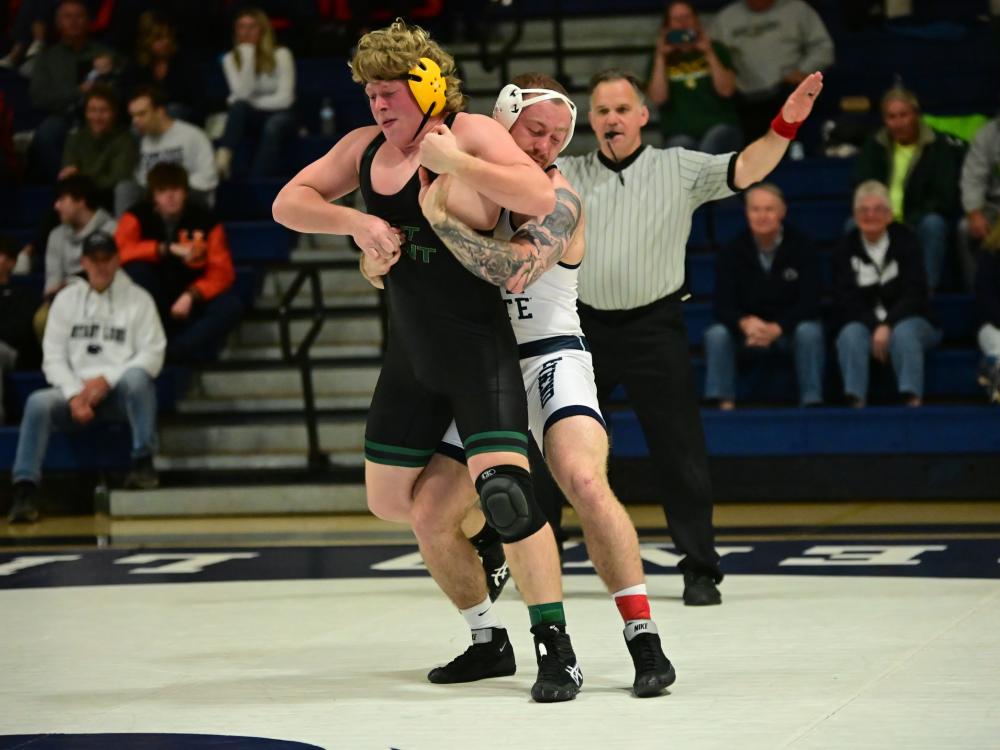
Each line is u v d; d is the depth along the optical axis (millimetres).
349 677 6215
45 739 5207
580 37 17750
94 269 13070
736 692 5668
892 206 13758
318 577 9328
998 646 6426
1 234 14523
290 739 5102
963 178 13789
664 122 15039
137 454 13008
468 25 18000
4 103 16781
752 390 13242
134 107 15211
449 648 6844
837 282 12859
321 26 18109
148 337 13180
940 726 5027
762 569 9078
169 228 14281
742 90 15492
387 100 5430
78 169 15555
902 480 12430
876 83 16562
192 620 7840
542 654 5602
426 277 5516
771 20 15461
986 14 16875
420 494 5867
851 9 16781
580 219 5828
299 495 12898
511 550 5566
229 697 5863
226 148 15922
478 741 4996
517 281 5430
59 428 13172
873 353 12656
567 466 5652
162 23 16609
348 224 5527
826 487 12555
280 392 14289
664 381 7977
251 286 15055
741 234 12891
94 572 9797
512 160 5367
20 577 9641
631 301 7980
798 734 4969
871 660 6215
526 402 5578
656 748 4828
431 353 5535
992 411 12234
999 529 10578
